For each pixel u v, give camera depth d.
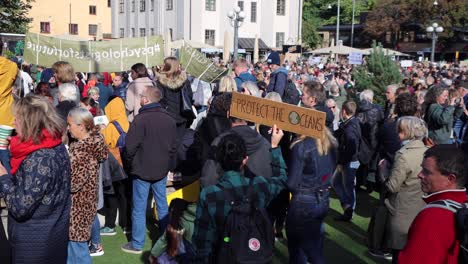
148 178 5.55
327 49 41.72
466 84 11.20
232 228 3.28
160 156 5.53
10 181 3.61
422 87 13.19
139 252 5.80
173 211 4.39
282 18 57.44
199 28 52.59
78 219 4.63
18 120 3.57
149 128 5.45
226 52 22.89
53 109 3.71
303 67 24.56
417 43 58.53
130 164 5.65
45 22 67.56
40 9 67.12
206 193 3.41
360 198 8.55
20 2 28.78
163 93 6.73
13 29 28.39
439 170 2.80
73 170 4.55
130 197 6.61
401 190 4.70
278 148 4.24
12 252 3.69
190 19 52.09
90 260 4.78
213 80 9.38
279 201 3.66
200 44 37.00
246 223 3.30
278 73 8.65
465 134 7.29
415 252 2.67
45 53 8.17
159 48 8.63
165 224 5.74
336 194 8.05
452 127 8.23
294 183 4.23
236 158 3.48
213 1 53.31
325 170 4.37
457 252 2.60
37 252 3.66
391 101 8.32
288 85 8.87
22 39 28.09
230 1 54.00
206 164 4.28
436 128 7.92
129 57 8.52
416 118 4.86
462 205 2.69
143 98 5.58
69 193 3.89
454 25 53.53
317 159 4.30
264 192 3.50
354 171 7.28
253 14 55.72
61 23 68.69
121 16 63.91
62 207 3.78
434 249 2.62
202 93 9.20
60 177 3.71
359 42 69.00
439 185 2.82
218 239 3.39
